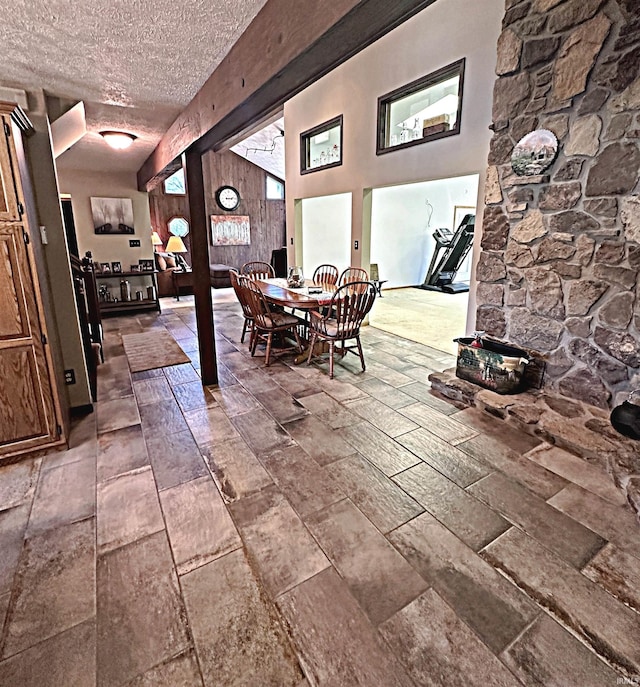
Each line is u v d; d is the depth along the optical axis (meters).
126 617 1.47
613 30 2.21
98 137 4.11
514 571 1.65
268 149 10.13
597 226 2.47
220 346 4.79
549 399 2.86
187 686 1.26
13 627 1.44
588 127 2.41
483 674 1.28
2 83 2.49
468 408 3.10
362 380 3.72
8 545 1.80
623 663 1.31
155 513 2.00
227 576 1.64
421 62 4.09
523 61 2.67
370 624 1.44
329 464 2.41
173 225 10.31
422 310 6.88
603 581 1.60
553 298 2.79
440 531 1.87
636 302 2.37
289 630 1.43
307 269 7.71
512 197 2.91
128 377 3.84
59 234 2.81
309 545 1.80
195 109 2.81
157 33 1.88
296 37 1.55
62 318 2.92
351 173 5.30
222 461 2.45
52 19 1.71
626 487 2.05
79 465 2.41
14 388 2.38
